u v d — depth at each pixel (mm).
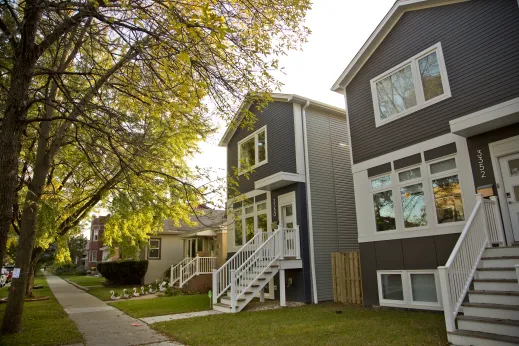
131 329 9195
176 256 28719
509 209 8352
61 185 13359
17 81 6227
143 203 9406
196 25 5523
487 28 9031
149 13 6074
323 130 15336
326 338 7199
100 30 6727
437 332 7242
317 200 14336
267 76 7055
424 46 10516
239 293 11961
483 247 7770
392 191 11000
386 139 11344
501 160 8625
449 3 9945
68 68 9133
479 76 9078
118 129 7090
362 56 12297
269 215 15312
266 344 6898
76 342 7793
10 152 6016
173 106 7488
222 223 18953
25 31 6242
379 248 11148
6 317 8867
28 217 9477
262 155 16297
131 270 26391
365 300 11453
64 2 6008
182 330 8633
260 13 6887
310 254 13602
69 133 9648
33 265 17891
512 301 6406
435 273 9609
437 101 10000
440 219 9680
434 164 10016
